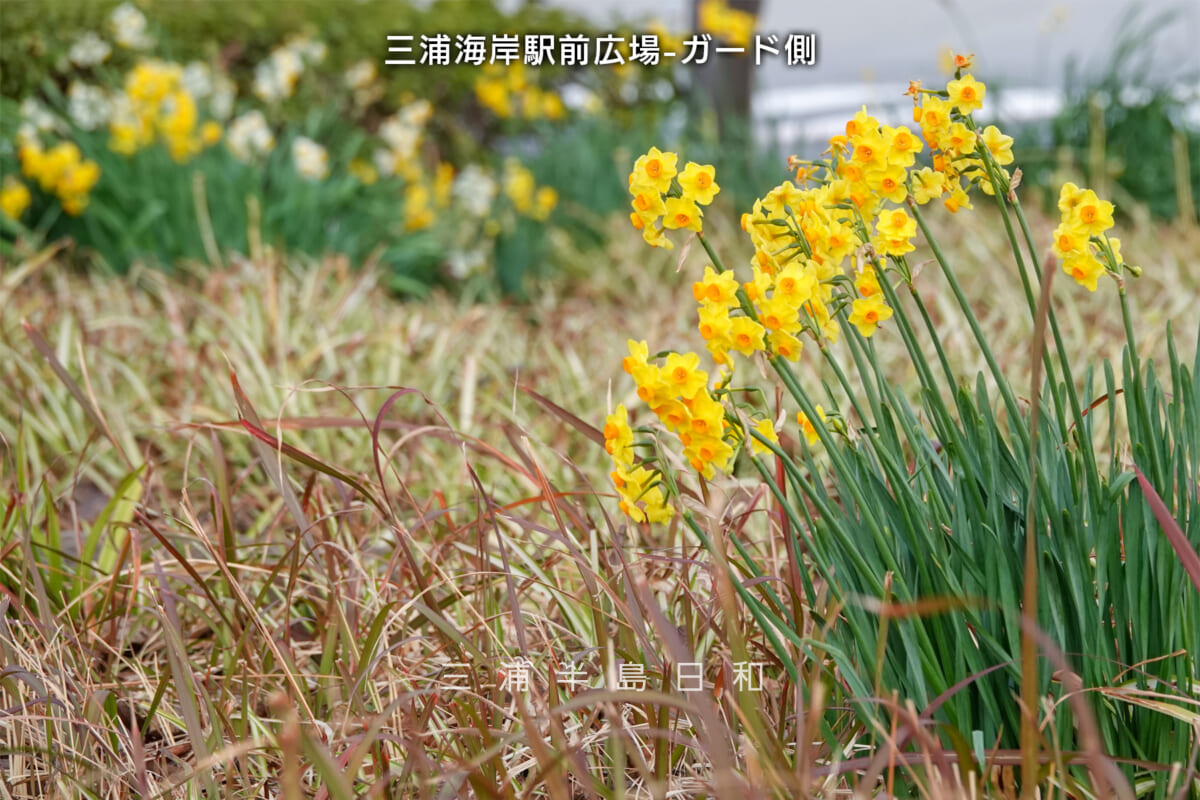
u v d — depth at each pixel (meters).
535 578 1.57
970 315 1.27
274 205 5.45
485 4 8.37
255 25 7.07
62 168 4.98
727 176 6.64
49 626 1.55
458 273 5.71
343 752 1.40
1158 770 1.22
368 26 7.44
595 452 2.82
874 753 1.33
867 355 1.30
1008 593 1.23
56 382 3.02
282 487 1.62
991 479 1.25
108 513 1.93
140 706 1.71
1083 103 6.54
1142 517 1.24
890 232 1.24
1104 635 1.26
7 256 4.92
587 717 1.40
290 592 1.63
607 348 3.72
